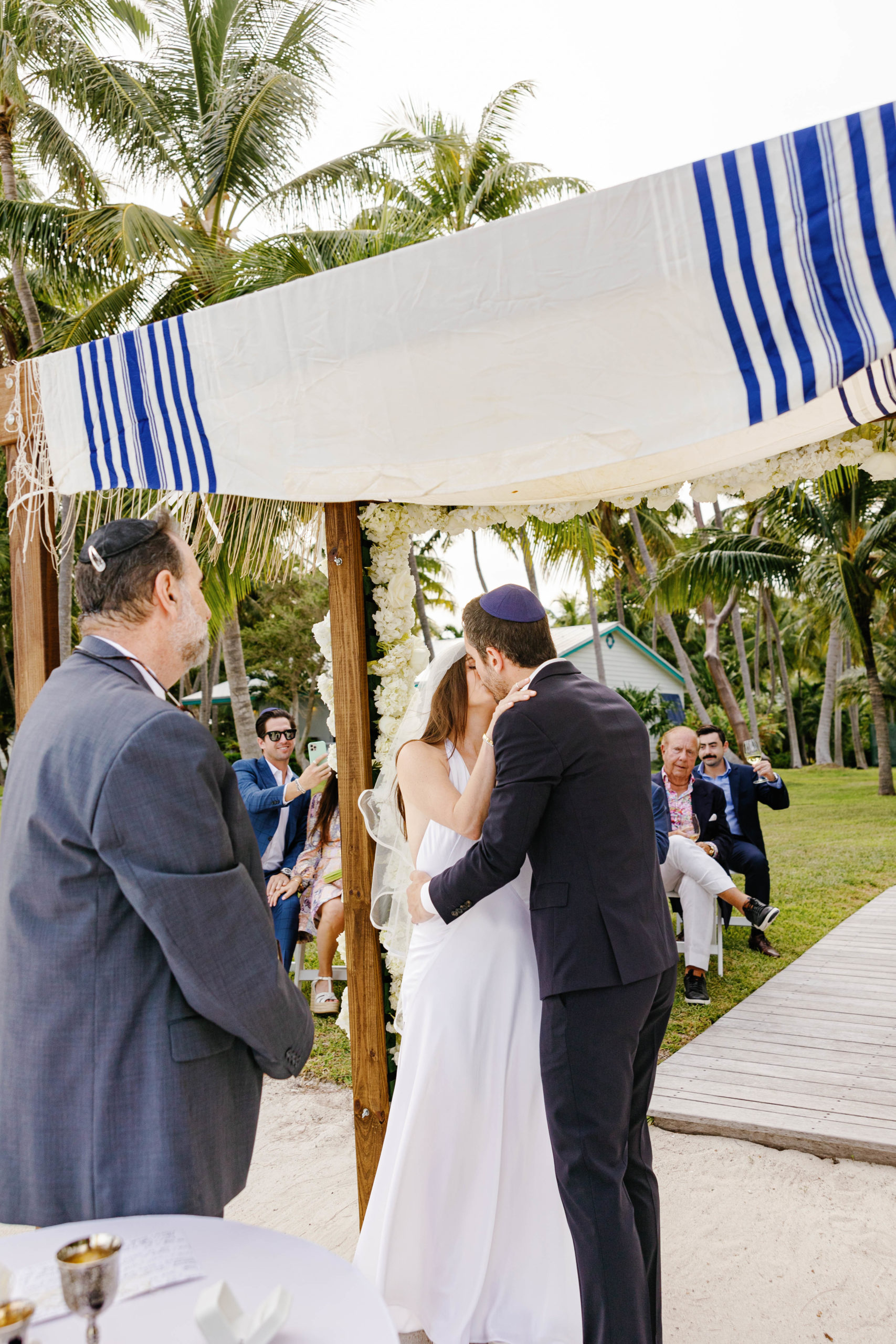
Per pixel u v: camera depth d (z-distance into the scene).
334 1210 3.02
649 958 1.91
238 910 1.35
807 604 27.80
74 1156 1.32
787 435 2.34
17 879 1.36
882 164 1.62
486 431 2.11
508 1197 2.15
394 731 2.66
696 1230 2.74
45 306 16.16
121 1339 1.03
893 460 2.41
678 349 1.85
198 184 11.98
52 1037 1.33
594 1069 1.87
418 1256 2.13
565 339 1.97
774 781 5.94
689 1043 4.30
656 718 24.89
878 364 2.03
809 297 1.70
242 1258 1.18
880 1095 3.54
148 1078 1.33
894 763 31.39
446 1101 2.11
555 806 1.94
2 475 15.79
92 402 2.64
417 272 2.11
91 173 12.55
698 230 1.78
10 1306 0.89
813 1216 2.78
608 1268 1.78
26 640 2.94
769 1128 3.27
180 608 1.55
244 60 11.95
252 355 2.36
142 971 1.35
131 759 1.30
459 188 13.05
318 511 2.95
